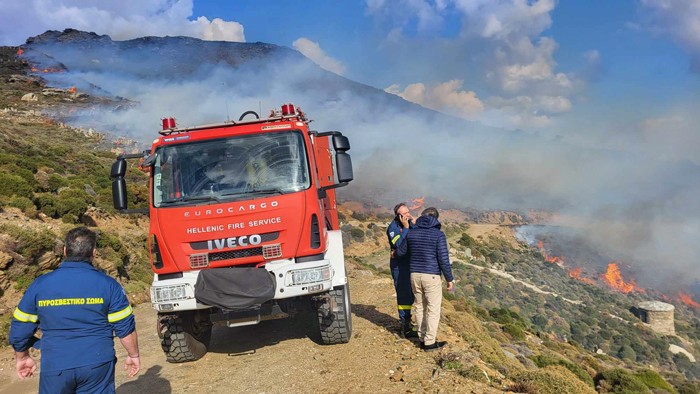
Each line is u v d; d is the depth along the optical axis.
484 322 23.61
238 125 7.30
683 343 103.25
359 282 16.23
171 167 7.13
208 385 6.76
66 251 3.99
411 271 7.49
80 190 26.09
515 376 7.44
